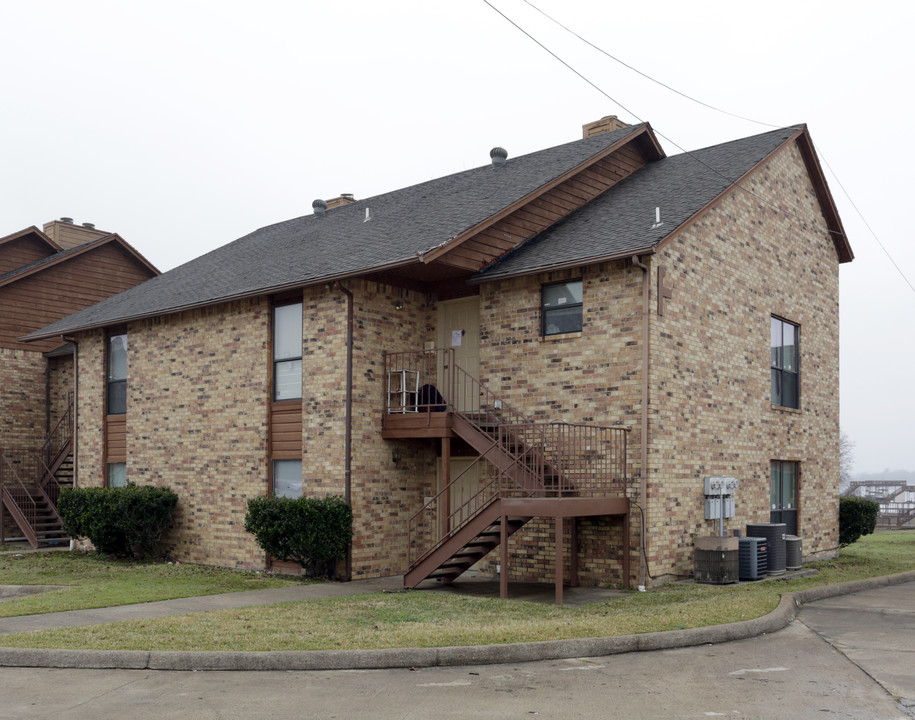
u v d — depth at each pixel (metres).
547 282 15.56
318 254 18.16
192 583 15.25
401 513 16.56
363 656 8.78
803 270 19.44
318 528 15.13
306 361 16.67
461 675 8.46
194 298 18.69
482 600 12.80
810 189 19.97
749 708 7.32
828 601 13.46
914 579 16.84
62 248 30.33
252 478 17.47
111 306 22.45
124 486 20.58
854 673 8.58
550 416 15.27
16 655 8.97
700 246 15.66
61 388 26.98
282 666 8.71
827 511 20.05
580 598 13.10
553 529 15.07
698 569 14.66
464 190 19.47
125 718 7.02
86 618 11.34
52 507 23.55
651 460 14.09
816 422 19.69
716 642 10.06
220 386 18.36
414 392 16.19
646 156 20.12
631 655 9.36
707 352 15.70
